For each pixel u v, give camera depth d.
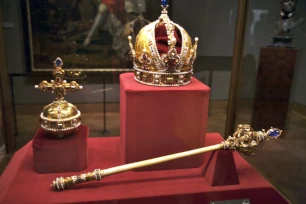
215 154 1.21
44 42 1.98
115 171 1.14
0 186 1.20
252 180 1.27
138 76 1.29
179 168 1.33
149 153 1.29
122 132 1.36
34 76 2.04
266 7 2.18
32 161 1.33
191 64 1.31
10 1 1.85
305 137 2.11
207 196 1.16
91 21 1.98
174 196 1.12
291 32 2.15
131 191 1.13
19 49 1.96
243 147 1.19
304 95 2.08
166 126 1.25
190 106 1.24
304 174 1.86
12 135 1.95
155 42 1.22
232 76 2.07
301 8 2.10
